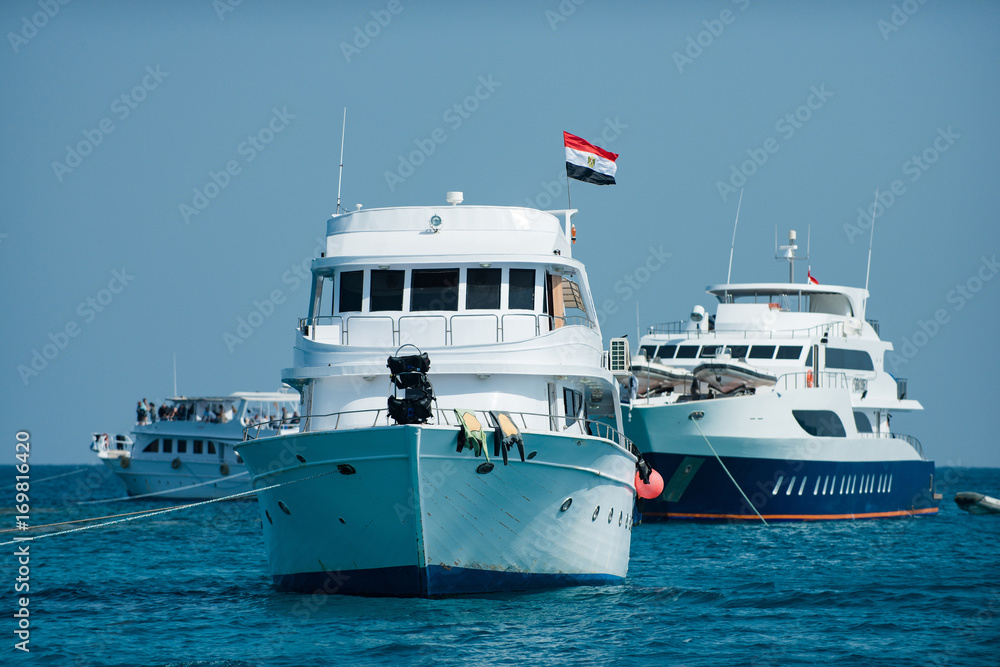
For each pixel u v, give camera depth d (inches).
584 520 3949.3
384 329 3865.7
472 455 3513.8
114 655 3223.4
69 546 6471.5
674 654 3245.6
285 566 3973.9
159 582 4758.9
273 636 3425.2
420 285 3919.8
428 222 4013.3
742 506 7500.0
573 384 4200.3
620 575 4434.1
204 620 3720.5
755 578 4896.7
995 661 3206.2
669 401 7716.5
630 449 4522.6
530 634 3425.2
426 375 3533.5
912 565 5447.8
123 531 7573.8
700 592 4286.4
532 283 3951.8
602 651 3260.3
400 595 3705.7
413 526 3540.8
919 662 3193.9
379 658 3132.4
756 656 3238.2
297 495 3715.6
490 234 3986.2
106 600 4212.6
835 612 3969.0
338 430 3503.9
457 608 3715.6
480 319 3843.5
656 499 7583.7
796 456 7465.6
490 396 3782.0
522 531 3742.6
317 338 3939.5
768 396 7313.0
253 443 3769.7
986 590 4510.3
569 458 3740.2
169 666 3083.2
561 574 3954.2
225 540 6870.1
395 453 3457.2
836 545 6368.1
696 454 7327.8
